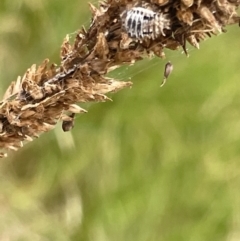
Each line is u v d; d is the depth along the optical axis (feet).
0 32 0.96
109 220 0.97
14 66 0.99
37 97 0.62
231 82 0.96
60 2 0.94
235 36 0.97
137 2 0.61
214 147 0.96
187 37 0.61
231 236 0.95
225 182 0.95
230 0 0.60
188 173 0.96
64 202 1.01
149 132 0.97
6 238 0.97
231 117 0.96
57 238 0.99
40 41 0.97
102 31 0.62
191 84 0.96
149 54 0.62
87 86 0.62
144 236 0.96
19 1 0.94
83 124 0.98
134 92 0.96
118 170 0.98
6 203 1.00
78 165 0.99
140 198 0.96
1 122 0.62
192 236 0.95
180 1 0.60
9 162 1.05
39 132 0.62
